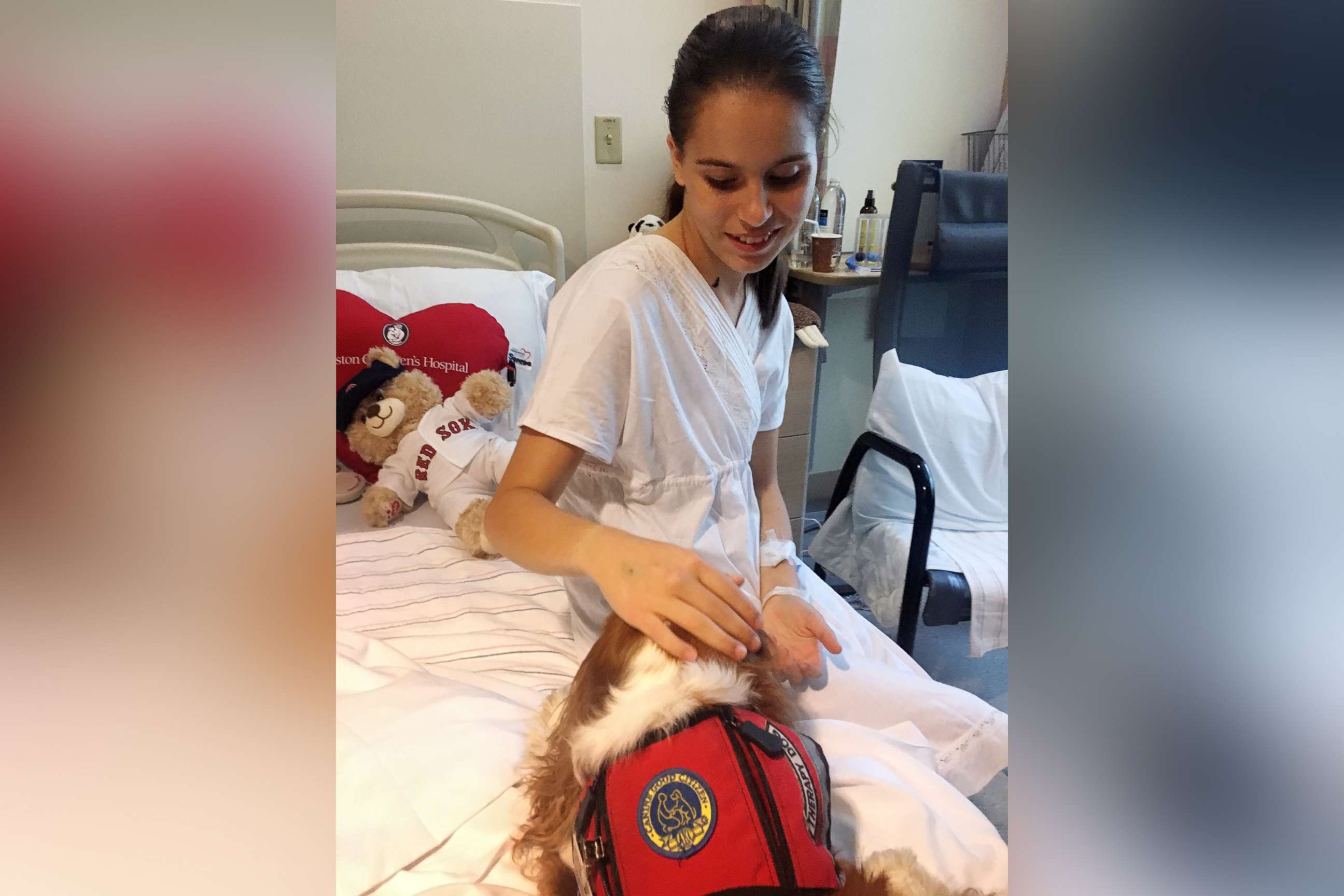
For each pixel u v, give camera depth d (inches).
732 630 29.7
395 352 55.6
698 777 24.4
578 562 30.6
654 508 36.8
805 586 40.7
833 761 30.2
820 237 53.0
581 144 66.7
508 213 65.6
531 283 63.7
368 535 50.4
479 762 31.6
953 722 34.3
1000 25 53.0
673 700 26.8
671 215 38.5
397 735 32.1
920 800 29.1
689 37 31.9
